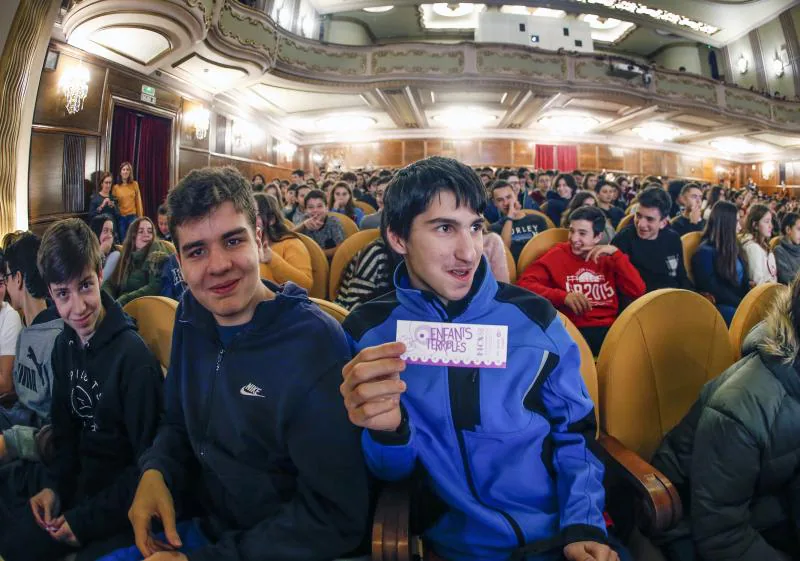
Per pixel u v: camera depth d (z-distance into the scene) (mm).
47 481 1241
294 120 13195
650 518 993
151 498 965
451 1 12898
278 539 868
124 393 1199
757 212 2770
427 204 914
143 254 3086
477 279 1029
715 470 978
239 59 7926
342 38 14242
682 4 12953
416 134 14727
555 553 896
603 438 1229
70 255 1152
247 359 969
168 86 8117
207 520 1048
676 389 1332
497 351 869
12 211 4691
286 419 940
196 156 9078
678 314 1342
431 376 987
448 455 973
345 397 759
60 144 6008
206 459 1001
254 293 987
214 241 920
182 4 5926
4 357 1617
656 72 11789
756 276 2699
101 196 6355
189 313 1021
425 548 1014
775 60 14844
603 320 2275
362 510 908
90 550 1058
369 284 1928
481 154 14930
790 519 1027
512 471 963
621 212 4660
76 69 6223
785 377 963
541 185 7059
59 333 1418
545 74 10781
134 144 7488
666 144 16359
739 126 13797
